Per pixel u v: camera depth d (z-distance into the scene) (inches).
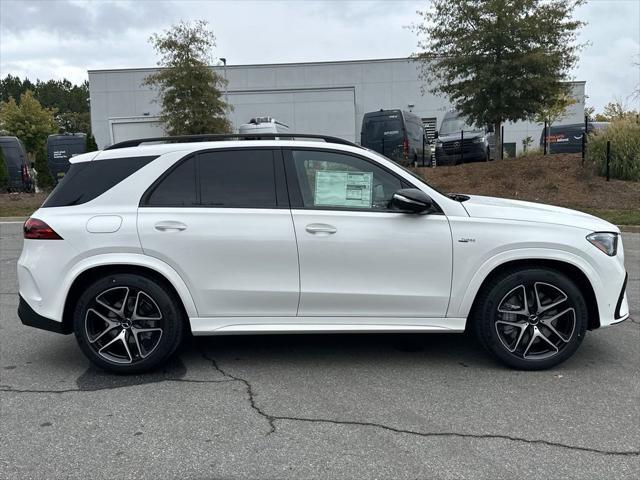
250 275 163.0
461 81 629.9
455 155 739.4
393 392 154.9
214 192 166.1
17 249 422.3
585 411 141.9
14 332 214.2
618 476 113.4
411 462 119.3
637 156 569.6
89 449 126.6
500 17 573.9
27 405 149.6
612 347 188.2
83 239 161.9
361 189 166.6
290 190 165.9
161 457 122.9
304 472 116.3
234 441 129.3
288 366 175.3
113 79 1245.7
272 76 1243.8
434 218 163.2
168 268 162.4
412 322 166.6
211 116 870.4
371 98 1251.8
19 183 786.2
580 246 162.4
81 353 190.7
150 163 168.1
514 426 134.6
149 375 169.5
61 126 3356.3
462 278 163.2
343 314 165.9
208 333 166.2
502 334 167.9
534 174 598.2
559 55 579.8
